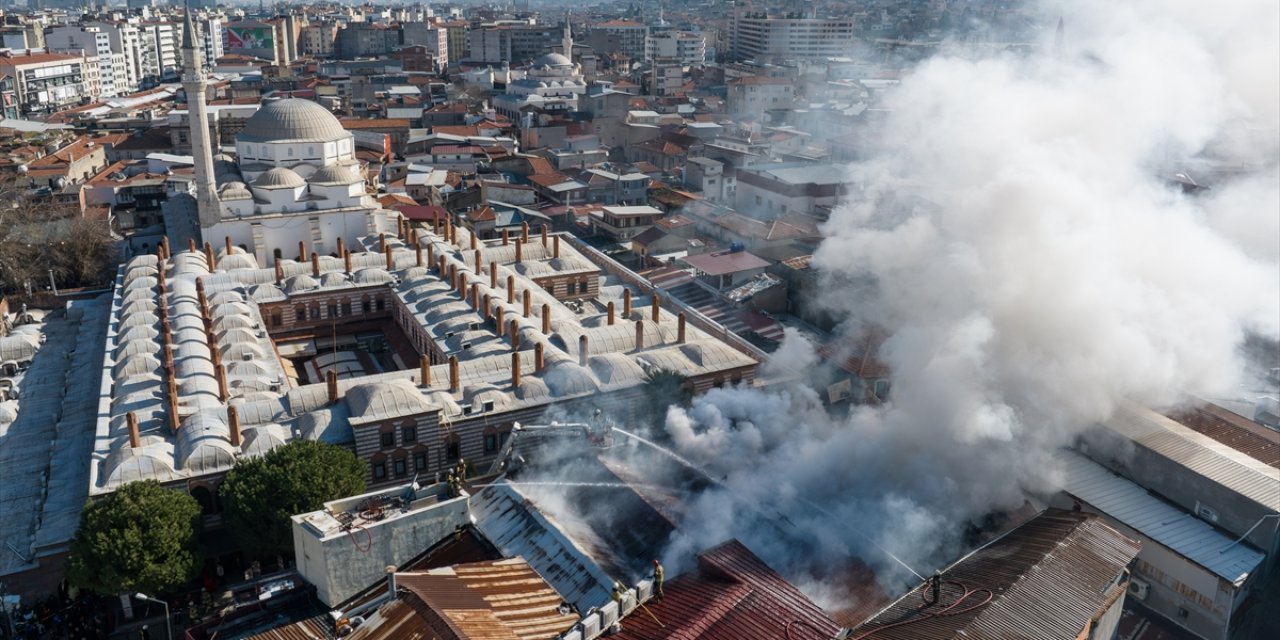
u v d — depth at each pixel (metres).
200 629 55.78
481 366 96.12
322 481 74.44
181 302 114.44
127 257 153.12
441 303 116.12
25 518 84.06
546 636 49.19
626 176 193.12
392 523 57.28
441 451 87.69
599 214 165.88
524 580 53.81
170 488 78.62
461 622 47.34
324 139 151.75
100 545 69.06
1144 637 67.44
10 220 147.50
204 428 83.75
